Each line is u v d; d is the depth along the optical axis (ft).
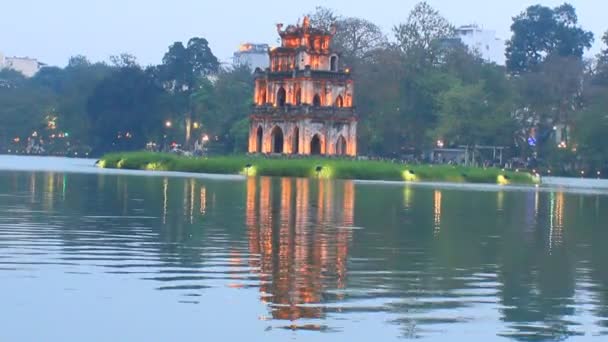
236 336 115.34
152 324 120.16
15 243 187.73
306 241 206.08
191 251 182.80
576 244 215.51
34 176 510.58
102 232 212.23
